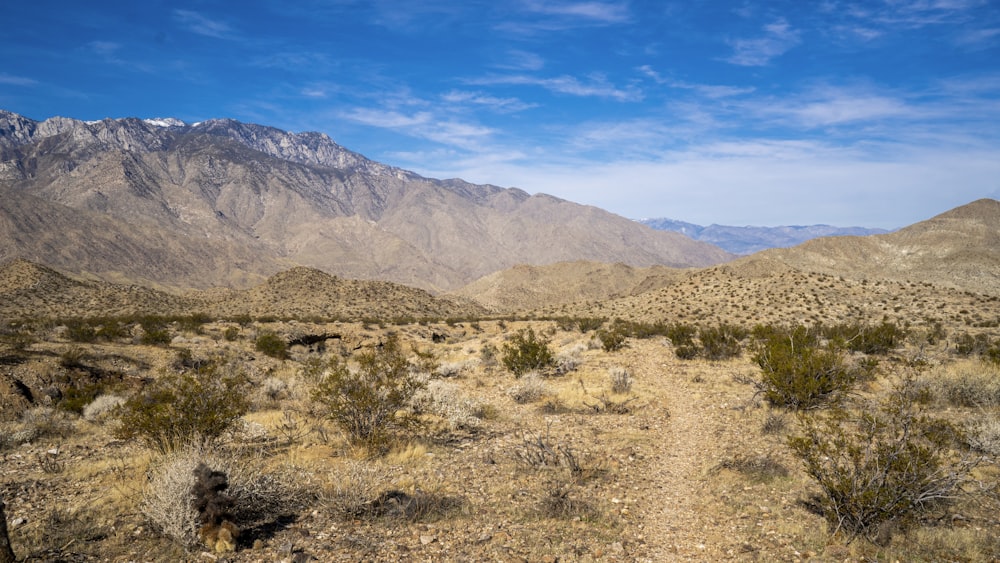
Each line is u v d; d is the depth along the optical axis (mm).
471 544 7266
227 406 11305
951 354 27359
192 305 102750
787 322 63312
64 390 19500
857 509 7602
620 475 10469
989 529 7645
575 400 18719
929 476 7559
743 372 23594
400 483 9633
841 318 64188
